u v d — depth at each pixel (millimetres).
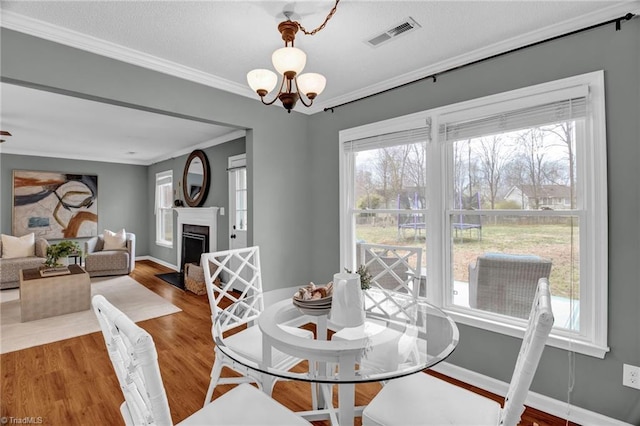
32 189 6250
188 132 4750
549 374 2018
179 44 2189
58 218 6516
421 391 1413
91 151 6250
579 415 1906
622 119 1776
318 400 2012
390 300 2021
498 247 2270
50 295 3777
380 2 1742
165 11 1816
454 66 2410
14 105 3531
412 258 2697
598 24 1830
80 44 2080
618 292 1791
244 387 1444
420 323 1659
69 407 2066
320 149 3443
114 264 5891
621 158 1780
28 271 4051
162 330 3377
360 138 3047
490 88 2256
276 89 3043
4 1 1727
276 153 3271
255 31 2031
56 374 2465
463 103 2369
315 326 1536
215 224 5258
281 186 3312
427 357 1318
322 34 2061
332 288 1574
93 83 2156
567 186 1984
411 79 2658
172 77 2535
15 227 6082
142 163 7559
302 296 1613
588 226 1896
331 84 2869
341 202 3205
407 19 1901
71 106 3570
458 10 1820
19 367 2572
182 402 2150
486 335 2277
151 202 7543
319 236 3465
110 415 1991
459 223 2453
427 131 2564
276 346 1399
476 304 2373
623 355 1775
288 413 1272
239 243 4770
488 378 2264
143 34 2061
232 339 1833
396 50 2268
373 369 1243
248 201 3180
